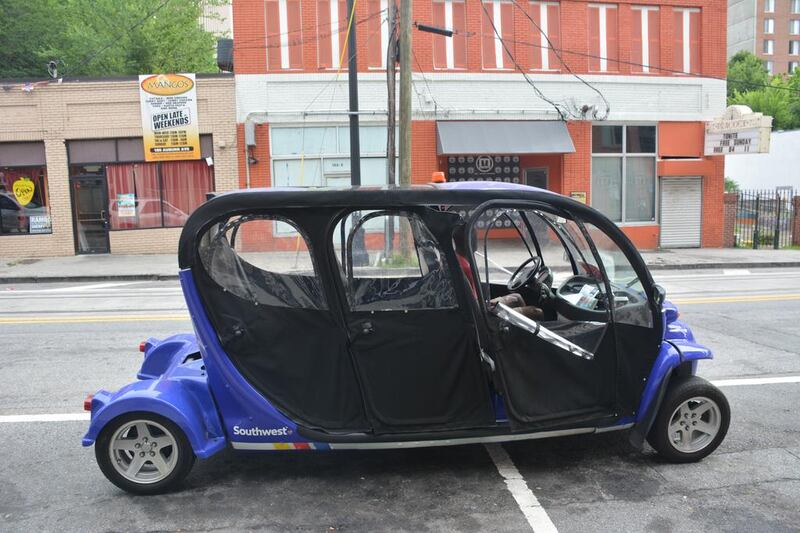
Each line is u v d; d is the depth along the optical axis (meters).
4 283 15.20
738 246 21.80
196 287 3.94
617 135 20.17
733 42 97.88
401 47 14.23
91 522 3.77
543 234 4.88
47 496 4.12
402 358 4.01
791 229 23.19
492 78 19.14
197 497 4.06
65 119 18.20
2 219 18.58
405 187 4.15
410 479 4.28
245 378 4.00
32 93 18.09
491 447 4.81
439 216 3.97
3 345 8.12
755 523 3.69
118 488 4.21
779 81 60.72
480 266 4.67
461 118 19.14
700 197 20.84
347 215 3.96
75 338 8.50
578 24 19.53
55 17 25.36
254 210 3.93
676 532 3.59
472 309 3.96
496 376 3.96
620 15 19.73
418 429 4.04
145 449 4.08
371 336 3.99
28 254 18.61
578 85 19.61
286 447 4.08
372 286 4.03
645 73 20.09
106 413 3.94
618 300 4.30
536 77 19.36
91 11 25.06
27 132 18.20
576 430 4.21
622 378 4.26
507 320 3.97
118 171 18.62
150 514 3.86
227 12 46.28
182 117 18.33
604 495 4.04
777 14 93.81
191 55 28.03
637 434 4.32
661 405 4.40
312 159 18.75
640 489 4.12
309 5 18.38
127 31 25.27
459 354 4.02
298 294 4.03
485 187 4.19
